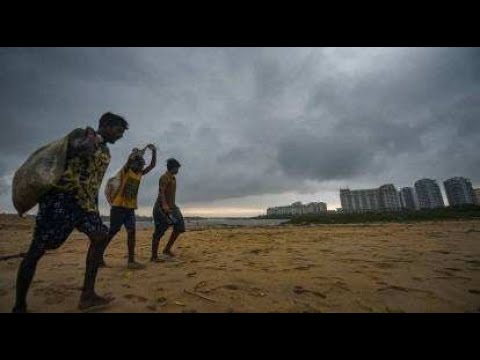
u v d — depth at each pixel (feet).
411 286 9.12
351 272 11.03
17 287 6.75
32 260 6.77
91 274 7.44
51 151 6.88
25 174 6.66
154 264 13.38
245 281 9.89
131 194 12.71
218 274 10.96
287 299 8.00
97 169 7.81
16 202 6.73
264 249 18.06
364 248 17.71
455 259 13.61
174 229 15.62
